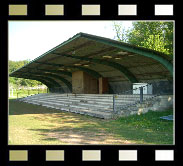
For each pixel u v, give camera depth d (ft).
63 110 67.00
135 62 55.57
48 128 34.58
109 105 55.93
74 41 43.50
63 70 97.96
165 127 32.60
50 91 159.43
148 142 23.65
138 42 94.48
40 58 68.23
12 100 145.28
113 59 58.44
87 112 51.34
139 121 37.81
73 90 96.99
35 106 89.20
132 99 52.49
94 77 85.92
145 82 64.49
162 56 44.37
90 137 26.96
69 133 29.94
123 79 73.97
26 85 210.59
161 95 45.65
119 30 116.06
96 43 44.45
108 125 36.32
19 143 23.13
